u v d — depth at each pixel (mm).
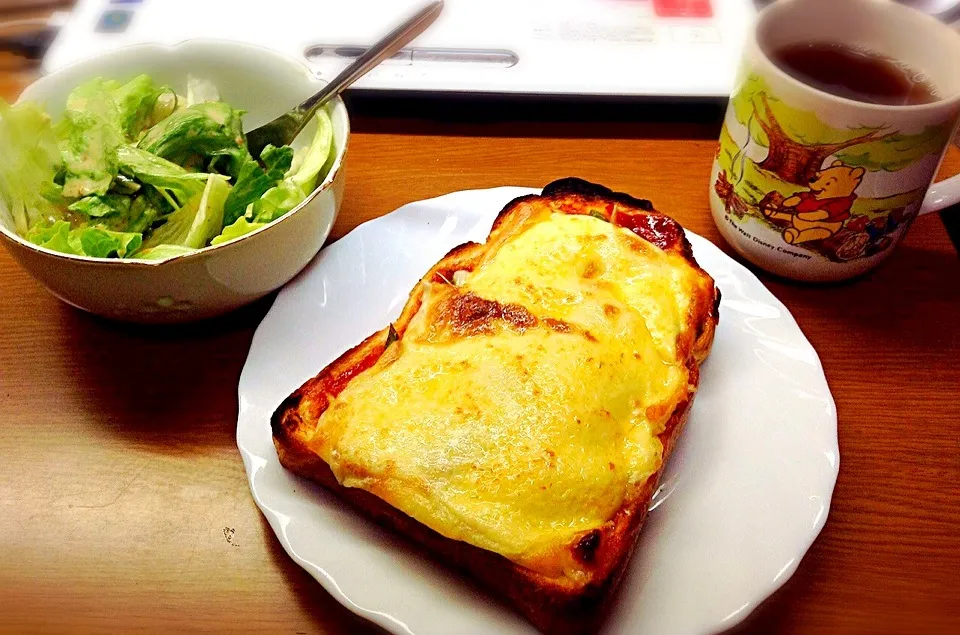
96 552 319
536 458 292
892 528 329
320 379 335
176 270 330
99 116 370
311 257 380
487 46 491
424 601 299
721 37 502
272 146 386
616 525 299
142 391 362
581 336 316
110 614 305
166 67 401
